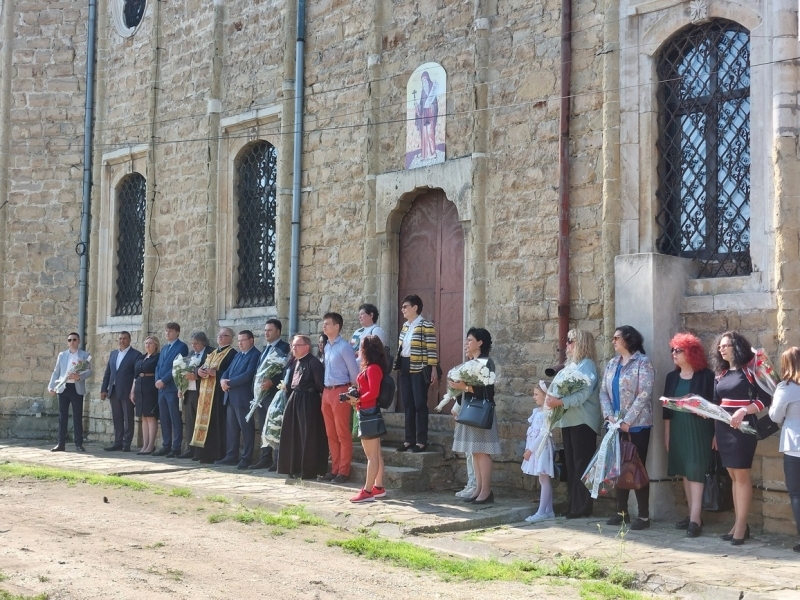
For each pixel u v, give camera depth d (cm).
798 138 845
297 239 1309
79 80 1681
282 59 1360
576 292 998
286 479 1086
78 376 1434
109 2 1655
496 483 1043
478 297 1080
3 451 1434
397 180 1190
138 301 1595
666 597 631
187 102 1497
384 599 602
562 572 681
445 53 1149
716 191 918
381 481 977
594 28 1000
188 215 1481
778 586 630
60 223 1666
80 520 835
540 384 918
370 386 943
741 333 868
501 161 1077
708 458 809
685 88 945
